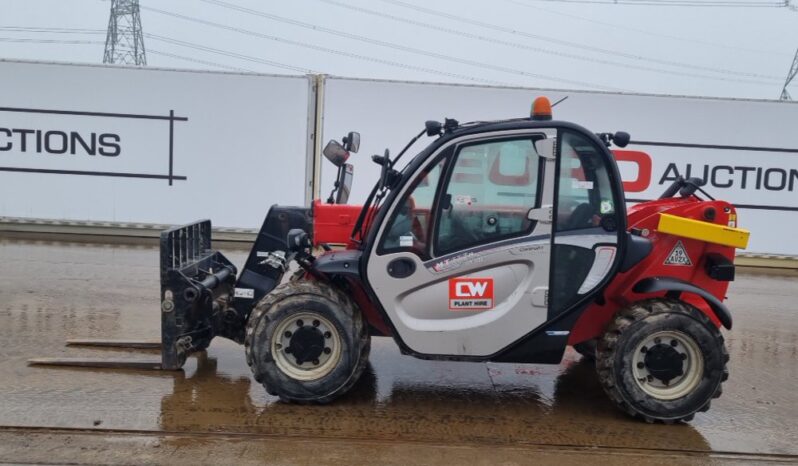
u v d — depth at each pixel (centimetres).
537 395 455
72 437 358
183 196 1053
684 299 429
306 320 410
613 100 1034
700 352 400
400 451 358
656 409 401
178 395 425
